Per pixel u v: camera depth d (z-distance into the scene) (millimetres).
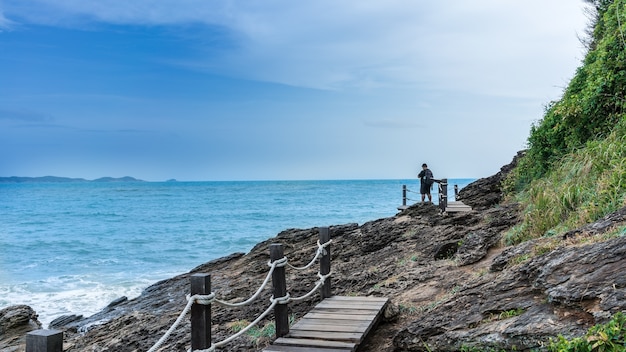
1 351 10391
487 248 9461
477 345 5047
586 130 12391
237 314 10180
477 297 5840
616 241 4941
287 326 6551
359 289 10008
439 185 16750
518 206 12648
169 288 15578
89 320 13727
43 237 36406
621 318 4016
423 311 7363
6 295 18109
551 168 13750
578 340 4141
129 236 36156
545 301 5062
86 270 23219
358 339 6113
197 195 112062
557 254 5363
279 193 117312
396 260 11406
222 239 33906
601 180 8188
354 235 15320
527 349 4641
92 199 100312
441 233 12352
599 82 11438
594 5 17188
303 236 16672
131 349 9375
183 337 9172
